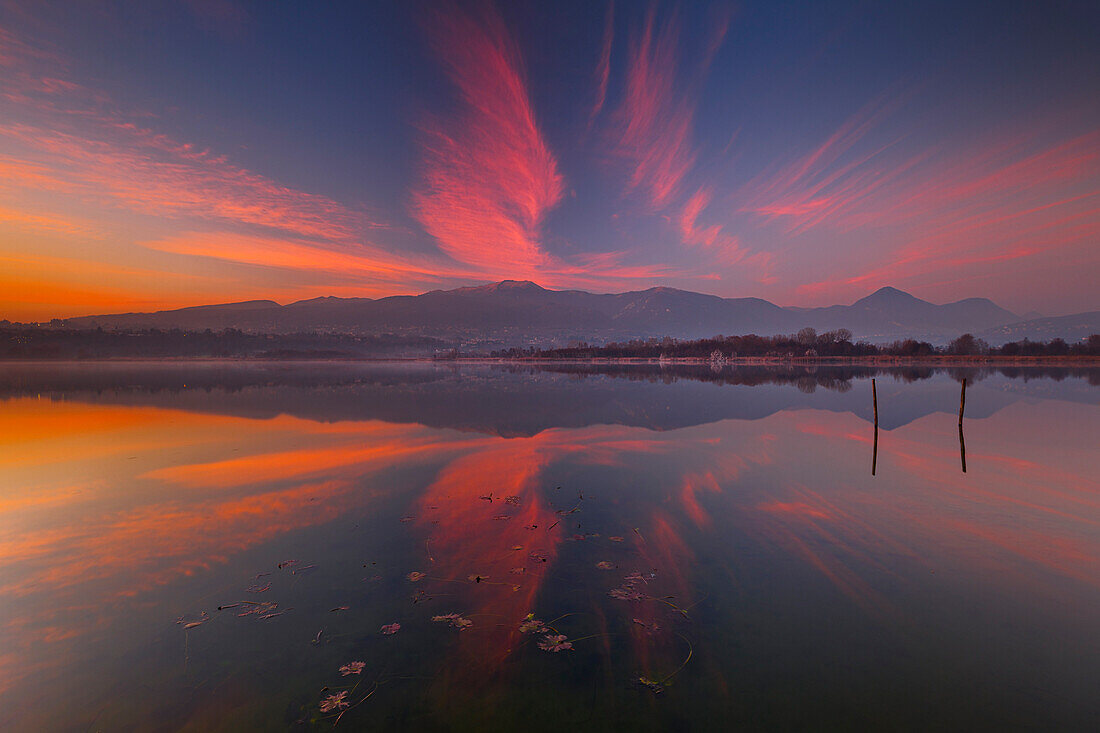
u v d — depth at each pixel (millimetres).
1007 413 26672
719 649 5828
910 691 5086
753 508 11148
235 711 4859
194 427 23391
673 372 81750
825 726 4594
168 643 5977
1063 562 8188
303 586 7430
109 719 4773
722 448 18016
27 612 6688
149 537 9469
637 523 10203
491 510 11086
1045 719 4684
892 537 9320
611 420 25375
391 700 5004
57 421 25500
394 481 13609
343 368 120750
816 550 8766
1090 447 17781
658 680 5262
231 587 7410
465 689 5160
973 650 5789
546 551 8758
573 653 5766
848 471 14547
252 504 11562
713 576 7738
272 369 112625
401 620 6484
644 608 6773
